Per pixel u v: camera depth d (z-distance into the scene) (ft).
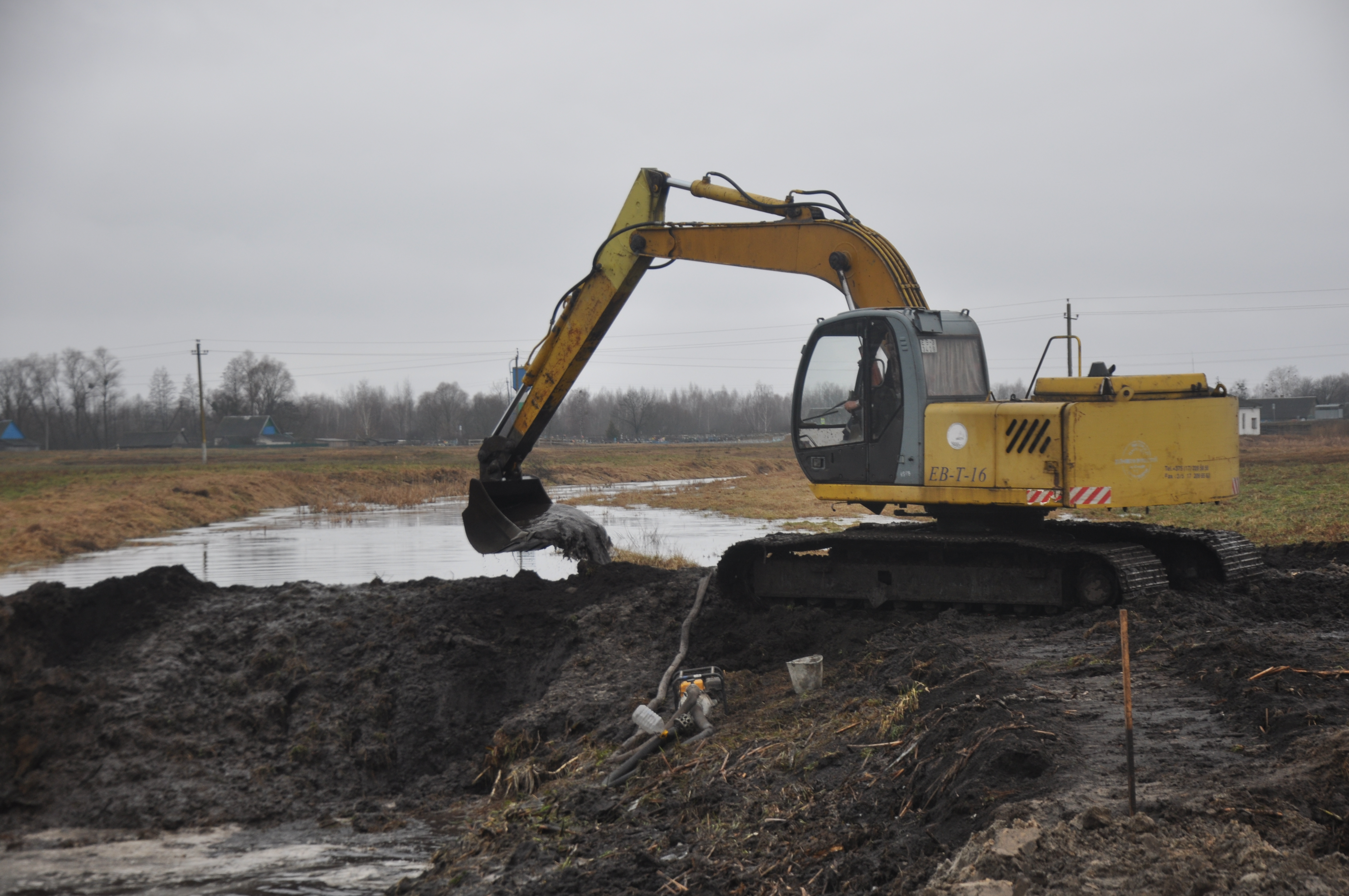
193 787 28.60
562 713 31.01
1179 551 36.14
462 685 33.99
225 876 23.35
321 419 515.09
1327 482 117.39
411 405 524.52
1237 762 16.05
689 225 41.29
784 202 39.83
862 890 14.73
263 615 37.47
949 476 33.71
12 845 25.64
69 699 31.50
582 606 38.58
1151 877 12.03
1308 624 28.94
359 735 31.91
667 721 27.27
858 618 35.50
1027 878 12.52
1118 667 24.03
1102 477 31.73
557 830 20.90
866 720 22.88
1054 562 33.47
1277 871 11.70
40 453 306.76
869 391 35.35
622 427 488.02
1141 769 15.97
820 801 18.95
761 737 23.99
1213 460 31.99
